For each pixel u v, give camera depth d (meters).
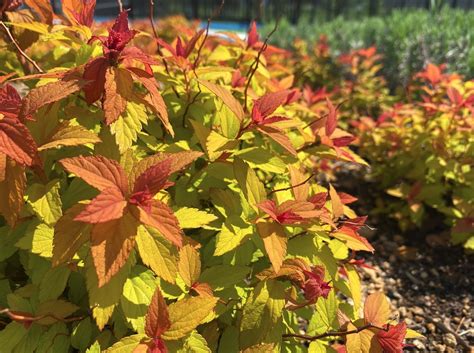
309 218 0.24
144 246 0.19
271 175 0.35
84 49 0.26
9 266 0.27
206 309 0.20
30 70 0.33
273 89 0.39
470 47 1.08
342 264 0.29
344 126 0.83
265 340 0.24
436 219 0.64
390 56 1.22
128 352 0.20
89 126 0.25
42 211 0.21
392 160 0.68
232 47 0.40
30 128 0.22
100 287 0.19
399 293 0.51
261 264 0.29
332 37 1.44
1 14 0.30
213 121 0.30
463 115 0.58
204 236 0.28
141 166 0.20
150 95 0.24
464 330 0.46
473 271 0.54
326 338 0.27
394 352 0.24
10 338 0.22
